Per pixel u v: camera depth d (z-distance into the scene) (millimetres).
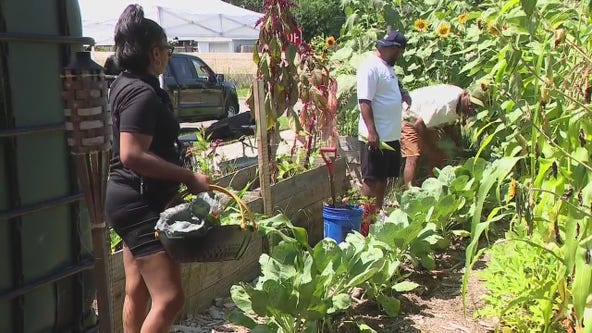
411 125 6445
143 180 2824
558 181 2877
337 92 7160
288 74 5676
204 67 15898
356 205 5289
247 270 4605
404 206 4969
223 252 2740
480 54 5961
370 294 4027
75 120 2125
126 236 2863
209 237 2695
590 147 2725
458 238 5402
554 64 2947
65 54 2508
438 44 7727
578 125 2715
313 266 3535
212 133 9539
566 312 3090
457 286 4492
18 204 2307
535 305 3443
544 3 3170
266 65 5613
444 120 6453
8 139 2260
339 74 7527
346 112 7293
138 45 2803
